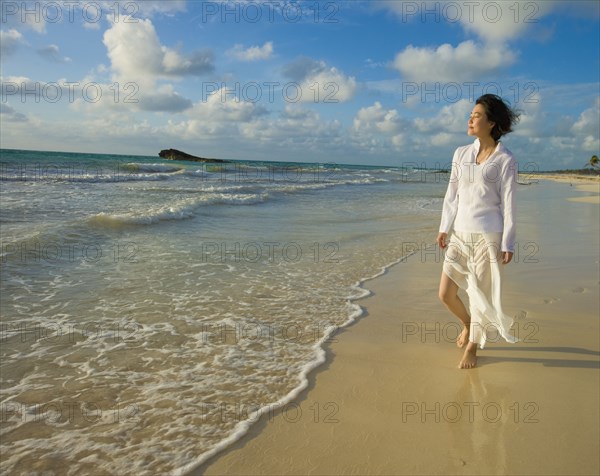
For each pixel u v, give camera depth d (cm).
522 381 303
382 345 364
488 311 312
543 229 1049
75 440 231
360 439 237
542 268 632
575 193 2839
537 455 225
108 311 428
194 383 294
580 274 598
